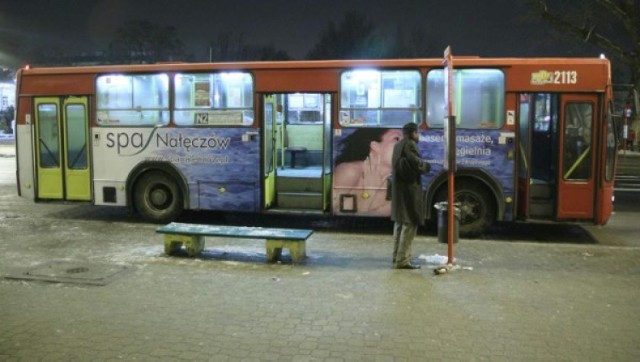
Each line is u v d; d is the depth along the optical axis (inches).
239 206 434.3
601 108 387.2
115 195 456.4
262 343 208.2
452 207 309.3
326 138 421.7
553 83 390.0
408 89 405.7
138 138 447.8
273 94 430.0
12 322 228.4
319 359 194.9
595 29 1007.0
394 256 315.0
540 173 400.8
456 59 398.6
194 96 436.8
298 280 288.0
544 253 352.2
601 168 388.5
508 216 397.7
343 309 244.8
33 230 422.3
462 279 290.7
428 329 222.5
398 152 303.4
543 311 244.1
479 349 203.8
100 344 206.8
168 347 204.4
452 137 302.4
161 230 335.6
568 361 194.5
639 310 246.5
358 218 495.5
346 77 412.8
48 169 470.0
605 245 388.2
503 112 394.9
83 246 366.3
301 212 426.3
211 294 264.8
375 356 197.3
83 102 457.7
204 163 438.0
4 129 2130.9
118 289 271.9
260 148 427.8
